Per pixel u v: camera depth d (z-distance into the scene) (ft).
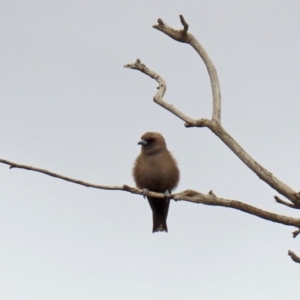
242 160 32.45
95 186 33.83
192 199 30.91
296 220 30.25
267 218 30.60
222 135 33.27
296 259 30.19
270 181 31.60
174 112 34.19
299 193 30.96
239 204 30.68
